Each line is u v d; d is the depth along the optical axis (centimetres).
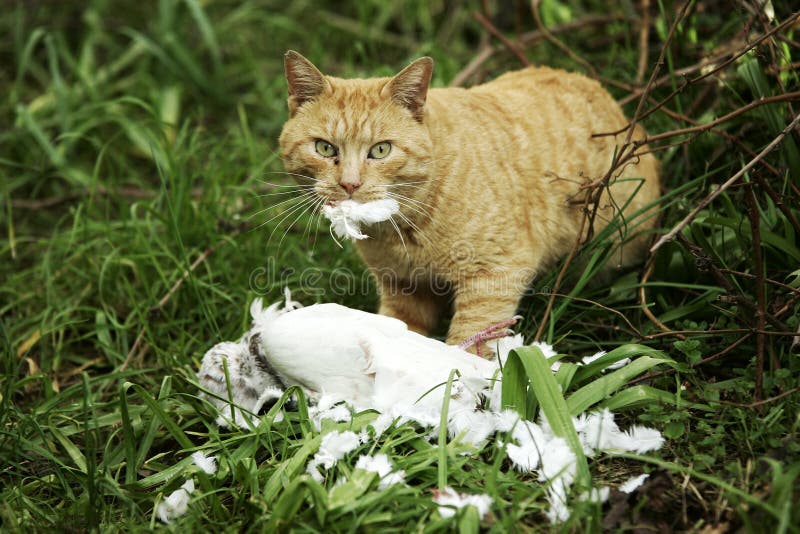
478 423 255
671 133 305
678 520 228
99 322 362
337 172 302
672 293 332
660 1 358
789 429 248
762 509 217
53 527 243
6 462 273
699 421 259
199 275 396
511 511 227
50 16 628
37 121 524
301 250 408
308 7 631
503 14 572
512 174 328
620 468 250
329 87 310
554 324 329
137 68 588
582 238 349
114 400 307
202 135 509
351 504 223
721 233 327
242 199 439
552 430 240
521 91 358
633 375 259
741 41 378
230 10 641
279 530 222
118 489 249
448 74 477
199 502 245
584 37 508
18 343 366
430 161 307
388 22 616
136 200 472
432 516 223
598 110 363
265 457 271
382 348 262
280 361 269
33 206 466
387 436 256
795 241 309
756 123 359
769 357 279
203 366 297
